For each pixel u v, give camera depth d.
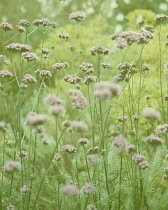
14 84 9.62
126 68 5.24
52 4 11.65
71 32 9.53
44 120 3.76
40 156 6.88
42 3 11.61
